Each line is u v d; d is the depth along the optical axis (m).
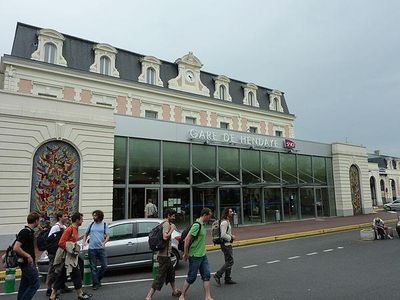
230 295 6.24
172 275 6.35
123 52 24.75
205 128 19.70
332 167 27.52
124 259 8.71
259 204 21.84
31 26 21.34
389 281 6.82
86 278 7.64
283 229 17.89
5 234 12.54
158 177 17.48
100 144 15.12
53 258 6.83
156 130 17.70
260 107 31.89
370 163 48.59
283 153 23.97
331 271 7.99
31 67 20.09
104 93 22.77
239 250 12.05
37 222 5.63
